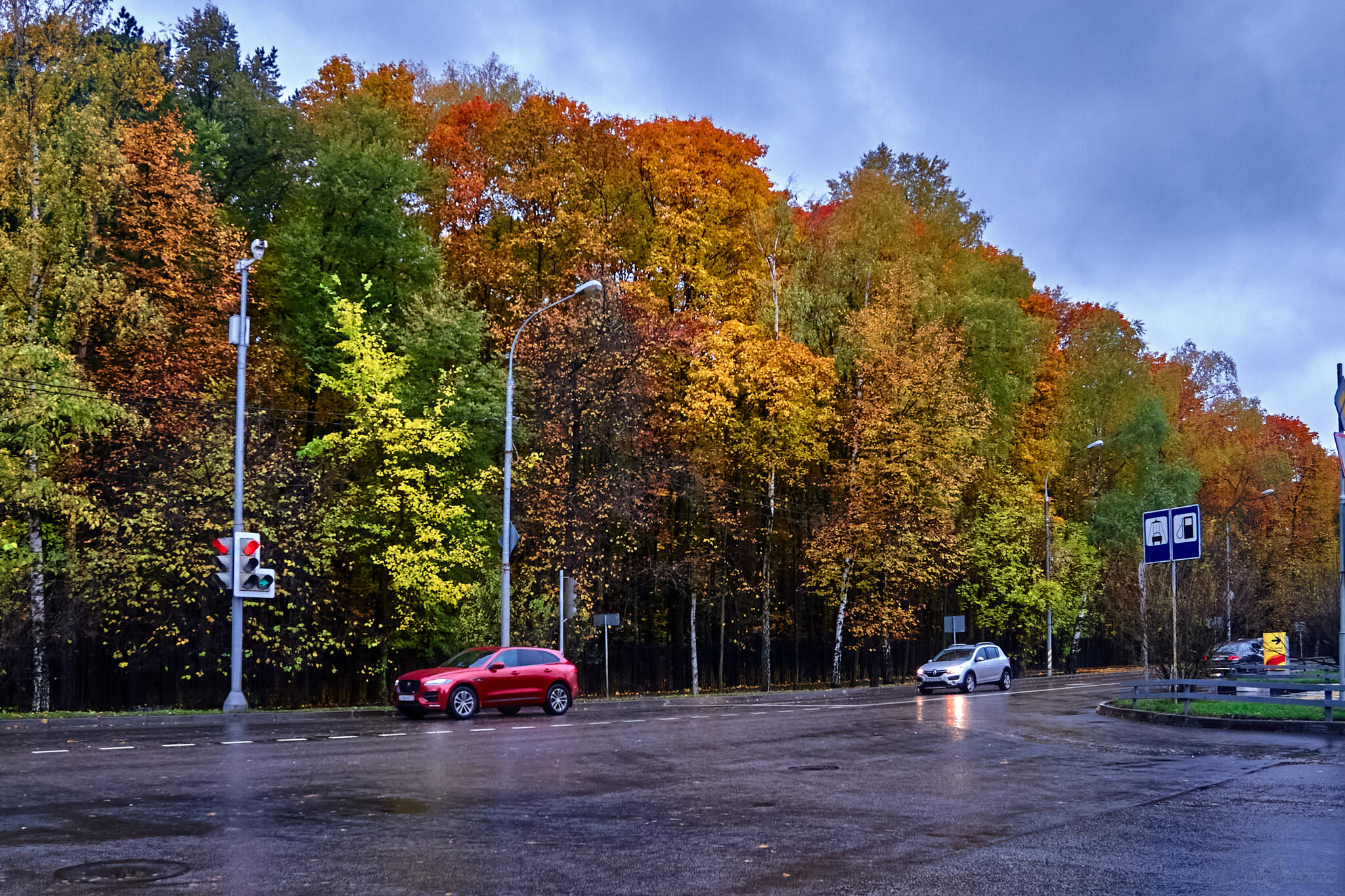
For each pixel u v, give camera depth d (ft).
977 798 38.60
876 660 160.56
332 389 111.04
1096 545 187.11
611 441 118.42
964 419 144.66
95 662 106.32
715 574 137.08
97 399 89.71
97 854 27.68
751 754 53.52
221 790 39.45
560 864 26.94
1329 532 260.83
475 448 113.91
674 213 126.41
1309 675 110.42
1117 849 29.09
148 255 103.55
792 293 134.31
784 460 132.46
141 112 111.34
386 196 115.55
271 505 99.14
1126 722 74.79
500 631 106.22
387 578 106.83
